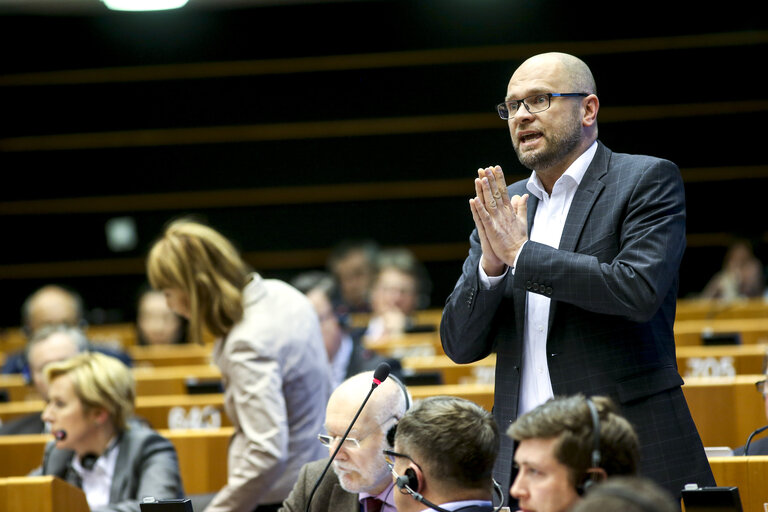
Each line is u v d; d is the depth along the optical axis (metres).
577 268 6.24
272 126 31.77
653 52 30.16
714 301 24.97
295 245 31.94
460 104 31.06
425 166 31.36
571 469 4.68
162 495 9.38
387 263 21.80
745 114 29.95
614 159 6.83
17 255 32.28
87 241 32.25
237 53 31.70
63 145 32.16
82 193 32.19
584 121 6.77
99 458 9.81
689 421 6.47
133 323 31.98
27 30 31.81
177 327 21.81
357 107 31.47
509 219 6.57
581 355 6.48
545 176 6.93
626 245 6.38
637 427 6.34
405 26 31.12
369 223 31.70
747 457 7.06
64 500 8.21
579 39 30.31
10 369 19.69
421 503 5.84
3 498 8.02
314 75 31.56
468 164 31.12
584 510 3.32
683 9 29.97
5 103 32.09
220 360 9.04
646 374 6.41
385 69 31.31
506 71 30.75
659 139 30.22
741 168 30.06
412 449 5.80
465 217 31.31
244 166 31.91
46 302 19.83
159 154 32.06
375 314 22.55
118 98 32.03
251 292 9.10
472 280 6.73
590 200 6.66
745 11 29.73
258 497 8.73
